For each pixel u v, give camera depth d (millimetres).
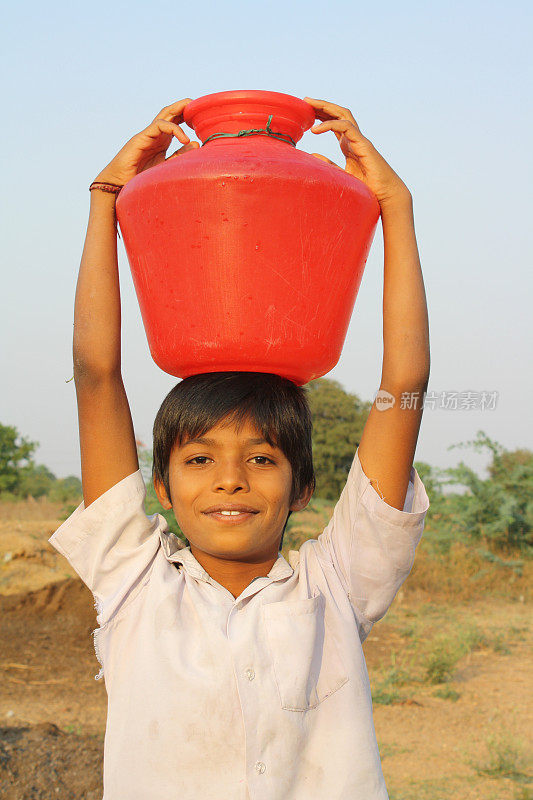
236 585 1864
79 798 4078
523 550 13023
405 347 1771
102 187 1824
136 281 1698
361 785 1681
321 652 1799
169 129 1731
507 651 7855
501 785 4652
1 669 6867
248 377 1853
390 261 1786
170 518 7699
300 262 1545
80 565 1905
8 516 18984
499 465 14227
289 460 1843
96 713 5883
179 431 1818
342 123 1762
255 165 1504
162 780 1643
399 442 1816
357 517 1865
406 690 6539
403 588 10750
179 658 1723
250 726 1659
